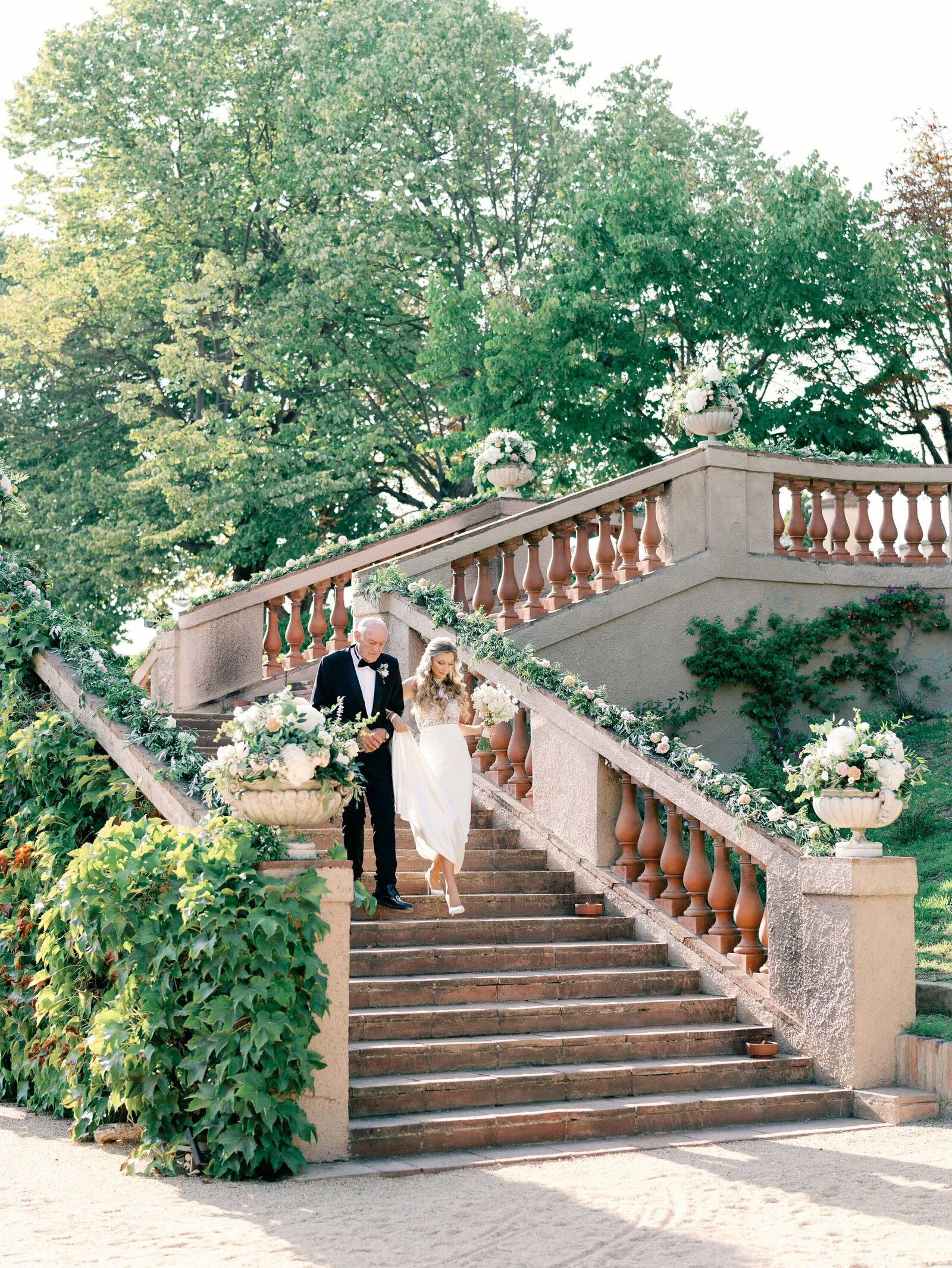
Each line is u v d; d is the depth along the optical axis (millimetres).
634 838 8906
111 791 7398
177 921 5777
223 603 13180
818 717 13430
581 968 8008
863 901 7355
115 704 7844
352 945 7602
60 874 7203
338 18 25156
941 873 9945
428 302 22156
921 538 14148
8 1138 6262
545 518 12438
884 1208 5152
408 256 24609
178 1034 5746
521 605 12633
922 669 13820
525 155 25828
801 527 13820
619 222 20562
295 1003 5703
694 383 13695
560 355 20469
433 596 10758
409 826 9094
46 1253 4293
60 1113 6789
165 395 27250
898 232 22250
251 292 26016
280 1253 4367
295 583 13422
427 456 26812
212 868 5801
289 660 13414
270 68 25531
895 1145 6352
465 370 24031
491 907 8430
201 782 6918
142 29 26203
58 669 8352
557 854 9234
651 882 8680
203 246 26500
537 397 20562
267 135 26688
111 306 25906
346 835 7809
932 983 7895
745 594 13375
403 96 24703
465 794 7965
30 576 9375
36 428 27047
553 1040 6996
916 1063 7223
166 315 23312
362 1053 6504
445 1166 5738
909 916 7559
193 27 26094
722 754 12992
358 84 23750
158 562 24812
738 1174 5727
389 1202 5121
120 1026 5750
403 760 7938
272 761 5855
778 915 7762
